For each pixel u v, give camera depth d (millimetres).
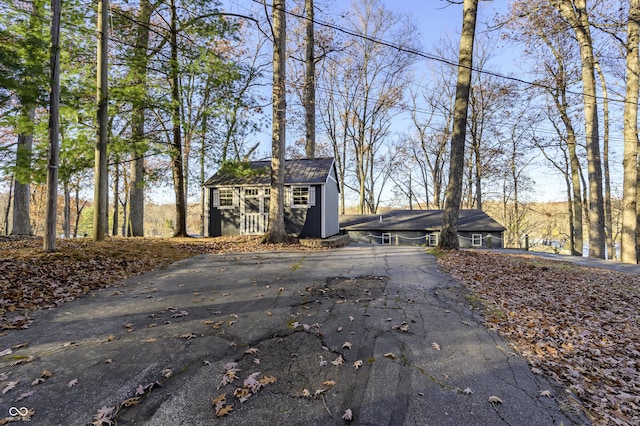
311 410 2479
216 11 11312
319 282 6242
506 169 26484
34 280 5266
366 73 27047
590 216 13781
